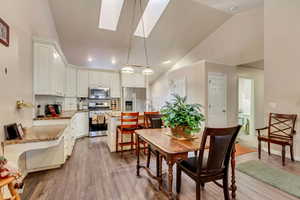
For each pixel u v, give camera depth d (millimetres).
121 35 3900
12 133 1747
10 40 1794
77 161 2896
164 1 3336
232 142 1585
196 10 3584
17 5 2014
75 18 3176
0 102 1597
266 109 3254
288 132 2949
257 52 3736
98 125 4965
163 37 4305
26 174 2359
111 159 2998
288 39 2867
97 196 1843
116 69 5621
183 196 1846
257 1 3340
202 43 4945
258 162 2766
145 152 3316
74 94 4961
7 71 1731
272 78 3137
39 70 2740
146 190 1969
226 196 1626
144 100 5992
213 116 4164
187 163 1710
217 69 4242
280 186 2012
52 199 1786
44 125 2736
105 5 3498
